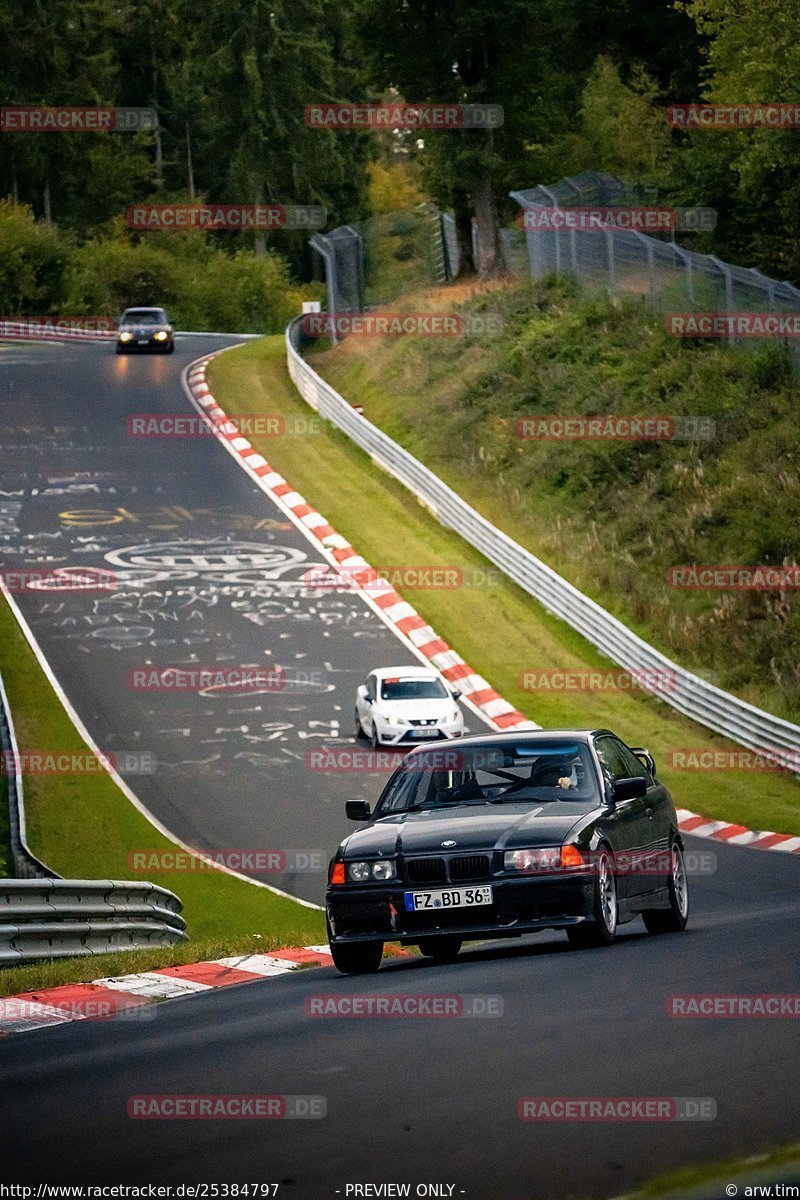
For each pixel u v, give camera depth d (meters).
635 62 184.62
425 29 153.62
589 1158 12.16
